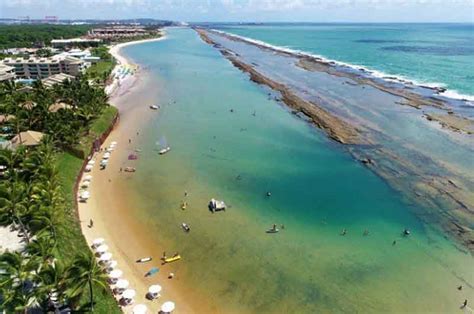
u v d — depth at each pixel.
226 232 45.09
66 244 38.81
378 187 55.78
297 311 33.97
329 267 39.41
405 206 50.72
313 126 82.00
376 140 73.00
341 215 48.84
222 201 51.72
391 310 34.09
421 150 67.81
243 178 58.66
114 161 64.31
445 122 81.12
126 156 66.50
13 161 47.09
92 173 59.69
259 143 72.81
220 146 71.31
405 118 84.94
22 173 45.94
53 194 40.28
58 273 28.91
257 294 35.91
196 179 58.12
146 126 82.62
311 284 37.06
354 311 33.97
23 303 28.22
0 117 69.94
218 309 34.28
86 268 29.33
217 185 56.41
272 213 49.25
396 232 45.28
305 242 43.41
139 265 39.53
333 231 45.56
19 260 29.23
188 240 43.56
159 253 41.41
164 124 83.94
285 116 89.56
